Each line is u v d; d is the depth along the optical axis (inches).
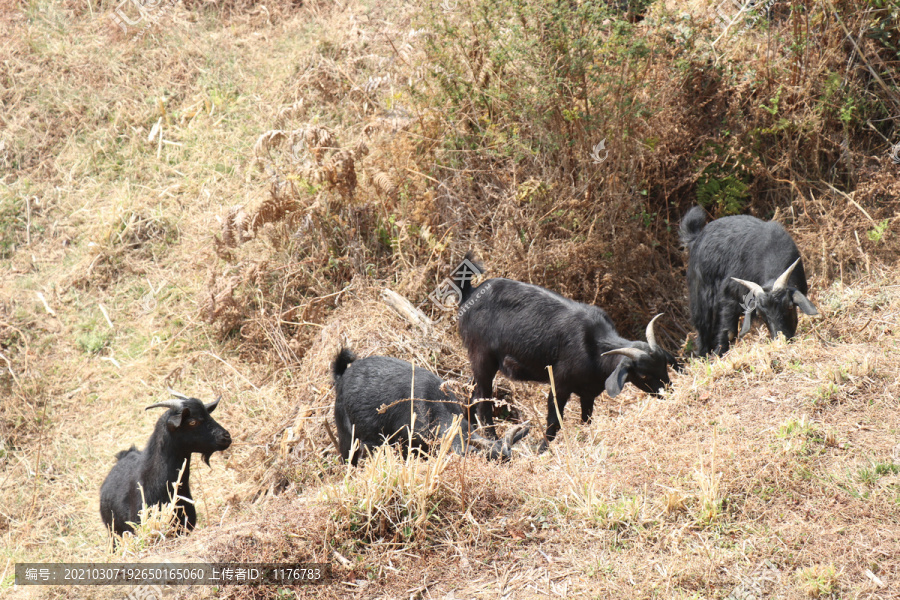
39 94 1269.7
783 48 986.7
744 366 642.8
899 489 484.7
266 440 791.1
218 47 1348.4
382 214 965.8
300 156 1000.2
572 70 850.1
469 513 510.3
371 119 1040.2
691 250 828.0
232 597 468.8
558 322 704.4
